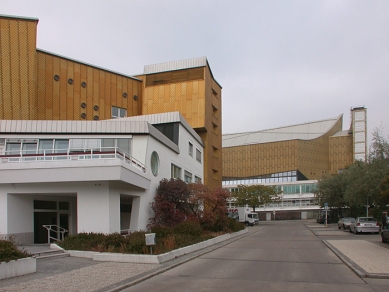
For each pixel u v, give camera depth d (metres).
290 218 99.69
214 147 50.19
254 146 115.75
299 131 121.62
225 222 29.58
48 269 12.13
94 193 19.69
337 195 55.19
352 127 114.62
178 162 33.03
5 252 10.94
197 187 28.27
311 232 35.97
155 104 45.84
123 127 24.53
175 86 45.53
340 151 116.44
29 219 20.62
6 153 23.73
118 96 45.22
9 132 24.08
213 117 49.47
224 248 20.22
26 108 34.81
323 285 9.64
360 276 10.90
